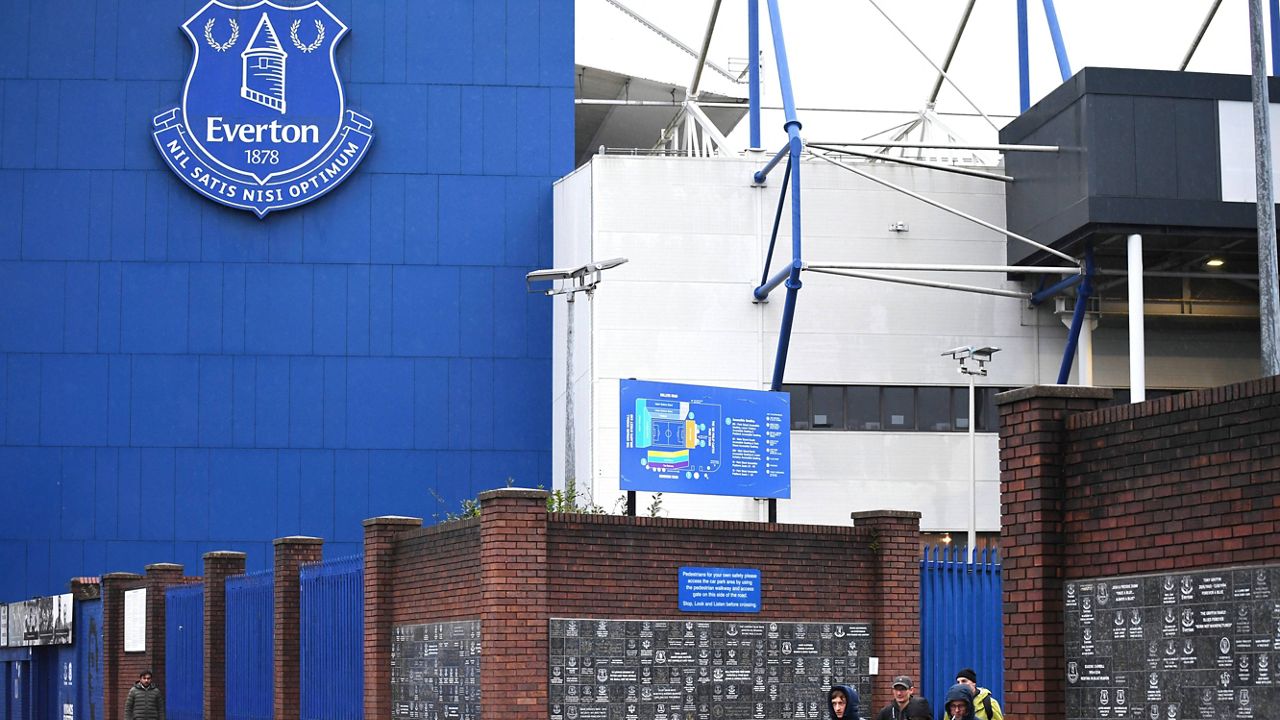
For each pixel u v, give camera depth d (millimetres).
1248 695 12078
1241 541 12258
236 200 49781
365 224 50281
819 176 45312
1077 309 41344
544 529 23797
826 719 25969
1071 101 39906
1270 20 45688
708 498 43594
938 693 27047
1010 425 14531
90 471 48938
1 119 49812
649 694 24359
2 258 49469
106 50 50250
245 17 50500
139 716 32688
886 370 44781
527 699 23312
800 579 26203
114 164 49969
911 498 44500
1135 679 13133
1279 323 20469
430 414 49719
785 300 41250
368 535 28094
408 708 26594
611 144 67125
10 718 46125
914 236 45281
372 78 50812
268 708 31891
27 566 48469
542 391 50062
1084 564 13781
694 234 45031
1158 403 13133
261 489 49156
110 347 49406
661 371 44375
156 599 37844
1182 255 42438
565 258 47781
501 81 51156
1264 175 20797
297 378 49625
